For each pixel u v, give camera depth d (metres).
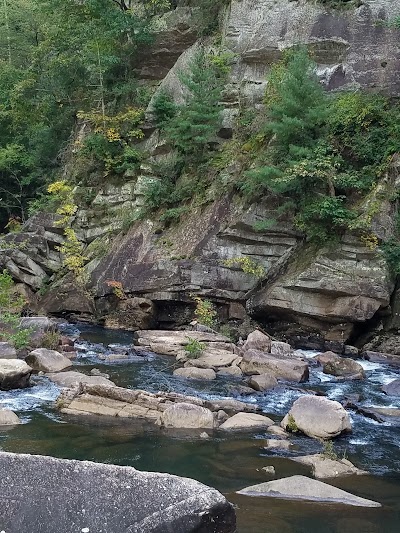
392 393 12.51
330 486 6.74
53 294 22.94
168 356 15.95
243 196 20.28
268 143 20.80
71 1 29.81
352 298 17.23
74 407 10.18
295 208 19.22
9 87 35.03
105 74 28.72
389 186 18.33
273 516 5.95
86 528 3.33
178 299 20.20
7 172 34.44
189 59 26.70
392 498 6.69
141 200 23.58
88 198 25.31
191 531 3.30
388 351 17.08
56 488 3.48
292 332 18.50
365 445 8.85
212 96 22.67
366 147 18.98
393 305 17.44
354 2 22.89
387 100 20.56
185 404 9.73
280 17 24.30
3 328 15.51
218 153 22.84
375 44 21.88
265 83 23.73
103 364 14.65
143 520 3.32
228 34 25.55
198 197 21.77
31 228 24.61
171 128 23.14
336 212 17.77
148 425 9.52
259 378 12.61
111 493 3.43
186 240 20.89
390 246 17.45
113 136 25.45
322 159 18.20
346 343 17.78
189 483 3.46
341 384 13.52
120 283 21.36
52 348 15.58
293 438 9.01
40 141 32.44
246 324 19.22
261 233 19.62
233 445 8.55
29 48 37.22
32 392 11.46
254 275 19.59
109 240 23.58
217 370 14.04
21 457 3.59
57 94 31.27
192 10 28.09
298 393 12.22
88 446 8.35
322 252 18.03
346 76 22.12
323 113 18.98
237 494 6.55
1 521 3.38
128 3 30.86
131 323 20.95
